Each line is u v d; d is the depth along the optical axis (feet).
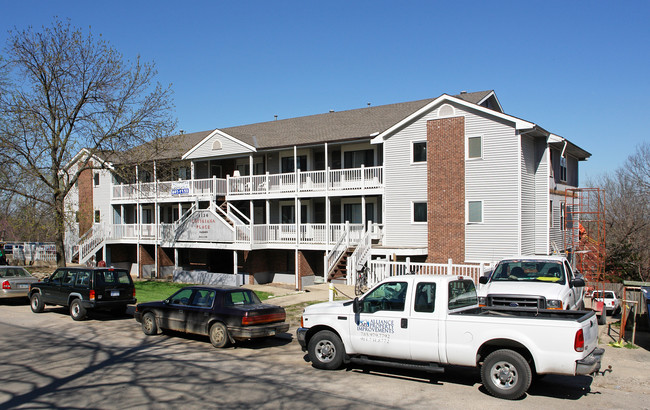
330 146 95.35
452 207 77.30
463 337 29.01
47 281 60.03
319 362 34.42
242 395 28.35
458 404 26.84
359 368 34.94
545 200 77.36
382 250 78.07
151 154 89.10
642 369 33.50
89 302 54.39
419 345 30.32
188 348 41.81
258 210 107.34
